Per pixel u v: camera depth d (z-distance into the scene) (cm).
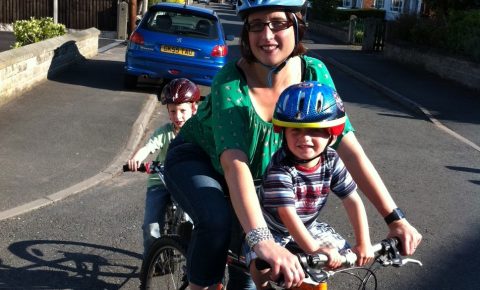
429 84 1625
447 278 482
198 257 282
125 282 440
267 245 225
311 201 267
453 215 635
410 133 1055
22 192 602
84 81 1238
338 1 3897
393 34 2247
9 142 760
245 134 278
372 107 1309
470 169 831
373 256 243
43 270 449
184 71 1188
